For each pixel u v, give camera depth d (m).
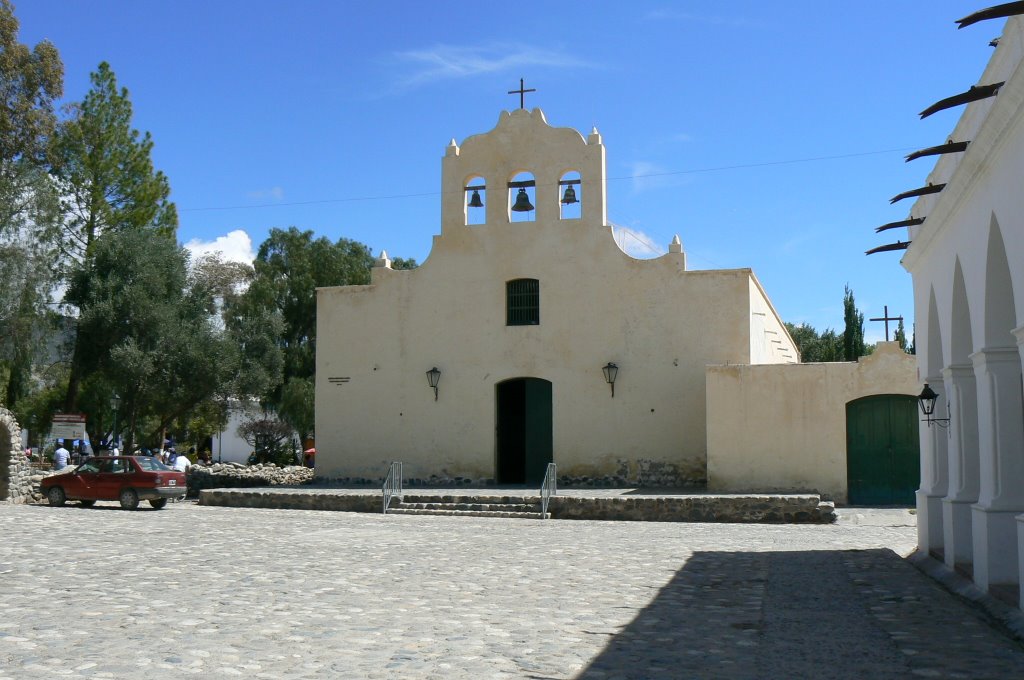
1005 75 9.44
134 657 8.02
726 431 26.73
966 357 13.07
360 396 32.25
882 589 12.14
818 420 26.20
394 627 9.54
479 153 31.88
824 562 14.97
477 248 31.59
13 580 12.61
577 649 8.55
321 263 57.00
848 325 52.56
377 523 22.50
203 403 44.47
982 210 10.46
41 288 39.06
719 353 29.14
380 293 32.41
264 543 17.73
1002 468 10.91
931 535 14.88
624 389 29.84
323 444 32.44
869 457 26.00
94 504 28.84
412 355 31.88
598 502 24.36
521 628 9.52
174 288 40.25
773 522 23.17
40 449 47.94
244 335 43.72
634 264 30.11
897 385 25.75
